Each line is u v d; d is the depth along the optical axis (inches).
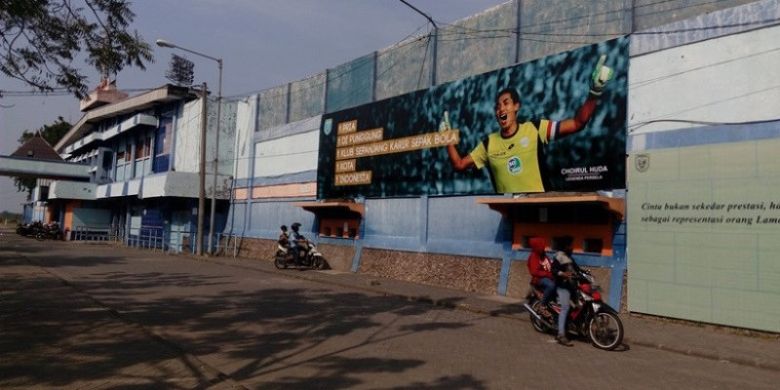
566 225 520.7
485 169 601.3
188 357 286.7
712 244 411.5
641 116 468.1
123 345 311.9
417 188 687.7
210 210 1166.3
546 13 560.7
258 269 808.9
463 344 342.6
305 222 901.2
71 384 237.5
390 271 709.9
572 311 359.3
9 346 301.6
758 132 397.1
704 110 428.5
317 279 686.5
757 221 388.8
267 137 1024.2
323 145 865.5
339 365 280.1
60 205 1876.2
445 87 660.7
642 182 459.5
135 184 1296.8
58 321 375.9
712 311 407.2
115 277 658.8
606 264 482.9
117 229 1674.5
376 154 757.9
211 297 514.6
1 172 1670.8
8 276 637.3
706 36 432.8
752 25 407.5
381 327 392.2
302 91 941.8
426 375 264.5
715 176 414.0
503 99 587.2
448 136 650.2
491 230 594.6
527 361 302.5
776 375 295.1
